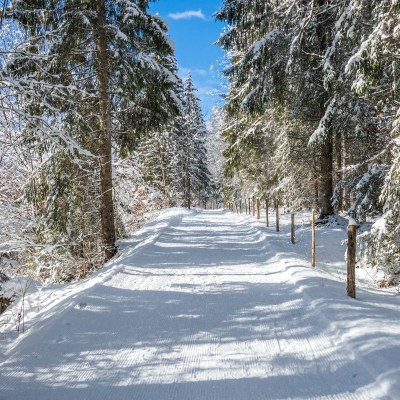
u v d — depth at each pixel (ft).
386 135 29.76
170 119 41.93
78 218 39.40
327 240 39.29
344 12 30.63
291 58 40.40
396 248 22.29
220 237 44.73
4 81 18.97
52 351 14.30
